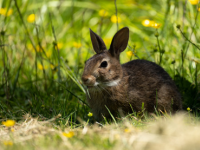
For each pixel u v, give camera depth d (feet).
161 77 31.58
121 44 30.99
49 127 24.71
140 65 31.60
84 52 46.50
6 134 23.35
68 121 27.71
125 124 23.98
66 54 46.39
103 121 29.63
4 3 47.91
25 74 39.27
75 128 25.70
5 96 35.50
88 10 60.75
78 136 21.83
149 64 32.30
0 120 29.17
